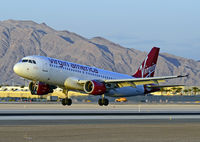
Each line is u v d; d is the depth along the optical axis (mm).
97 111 64250
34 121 41250
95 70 80625
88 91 75000
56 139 25594
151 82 79125
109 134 28656
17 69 70438
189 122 41438
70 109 71500
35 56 72438
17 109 70562
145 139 25938
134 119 45594
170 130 31812
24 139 25328
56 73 73000
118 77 85500
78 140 25219
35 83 77000
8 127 33688
